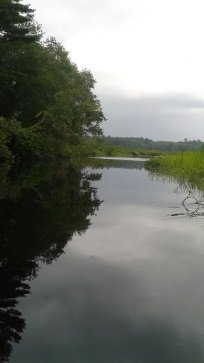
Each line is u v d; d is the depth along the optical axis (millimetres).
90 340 3783
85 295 4840
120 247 6918
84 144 44094
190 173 15109
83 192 14305
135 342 3746
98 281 5285
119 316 4262
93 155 63906
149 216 9758
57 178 18984
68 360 3445
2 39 25609
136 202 12078
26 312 4359
